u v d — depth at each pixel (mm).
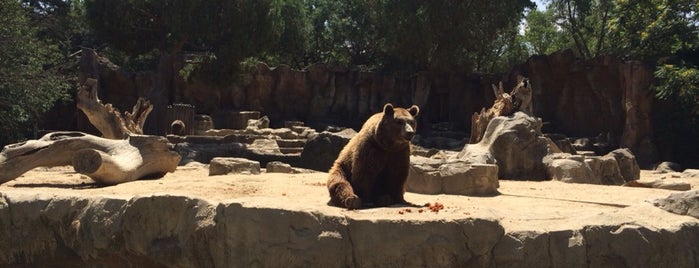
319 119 38844
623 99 31625
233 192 10078
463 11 36719
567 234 7188
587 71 33469
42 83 25703
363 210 7762
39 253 8539
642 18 33656
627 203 9883
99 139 12812
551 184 13227
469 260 6957
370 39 48125
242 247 6789
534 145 15242
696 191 8133
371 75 40500
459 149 29766
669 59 31453
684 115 29875
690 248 7535
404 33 37281
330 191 8391
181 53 37375
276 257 6684
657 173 23422
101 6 31203
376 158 8320
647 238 7328
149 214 7602
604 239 7273
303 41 46906
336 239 6738
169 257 7398
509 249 7023
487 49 41438
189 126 31047
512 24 40250
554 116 35875
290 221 6746
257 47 33062
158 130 31375
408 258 6797
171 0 30750
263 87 39000
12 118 24969
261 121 33812
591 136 34094
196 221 7227
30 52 25969
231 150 23125
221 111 36188
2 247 8719
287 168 15680
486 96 38188
